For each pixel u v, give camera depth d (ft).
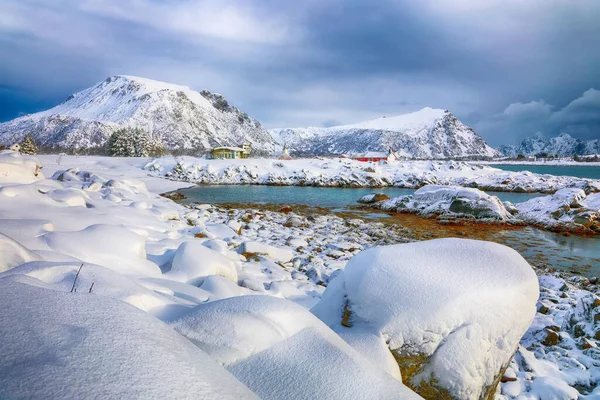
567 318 20.80
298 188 136.36
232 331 7.45
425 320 10.02
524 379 14.85
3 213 22.94
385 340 9.94
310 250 38.06
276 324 7.88
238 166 157.17
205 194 109.81
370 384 6.86
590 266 43.32
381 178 153.48
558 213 68.28
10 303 5.38
